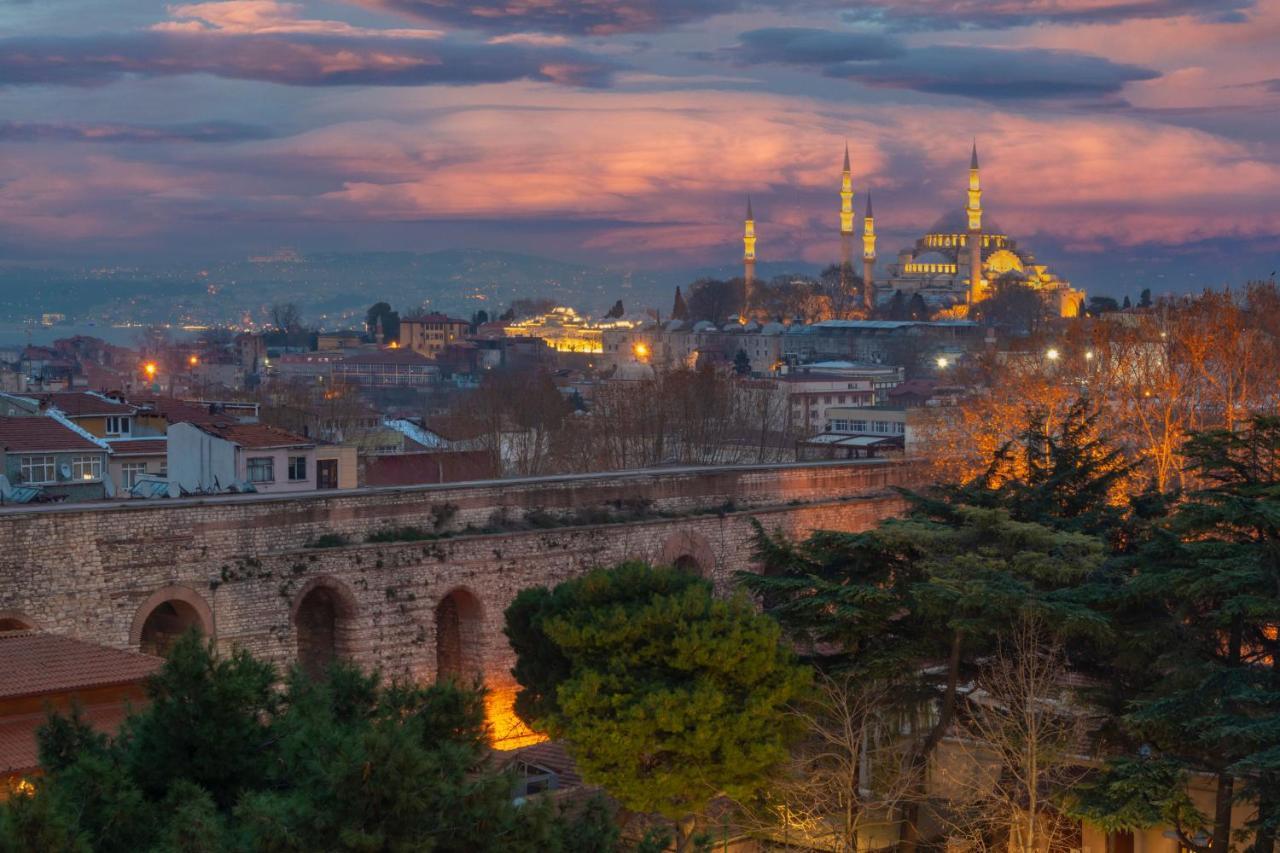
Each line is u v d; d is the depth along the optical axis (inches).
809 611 2420.0
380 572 3105.3
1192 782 2397.9
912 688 2460.6
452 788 1475.1
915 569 2490.2
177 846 1393.9
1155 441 4407.0
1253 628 2329.0
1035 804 2235.5
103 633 2783.0
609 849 1656.0
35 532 2709.2
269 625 2974.9
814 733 2482.8
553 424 7495.1
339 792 1428.4
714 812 2561.5
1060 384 4987.7
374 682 1766.7
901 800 2363.4
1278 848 2269.9
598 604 2402.8
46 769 1598.2
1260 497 2304.4
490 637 3267.7
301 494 3083.2
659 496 3715.6
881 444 5684.1
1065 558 2401.6
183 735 1593.3
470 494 3326.8
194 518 2898.6
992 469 2716.5
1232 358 4606.3
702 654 2240.4
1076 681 2546.8
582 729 2236.7
